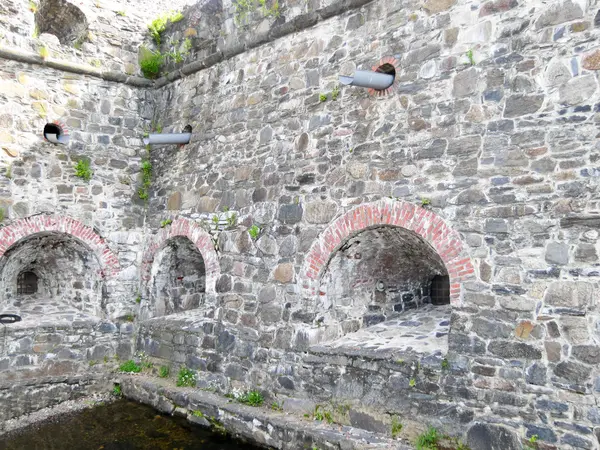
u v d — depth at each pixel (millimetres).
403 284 7547
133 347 8773
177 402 7352
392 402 5609
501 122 5223
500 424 4922
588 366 4539
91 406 7840
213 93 8312
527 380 4828
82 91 8758
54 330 8203
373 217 6016
